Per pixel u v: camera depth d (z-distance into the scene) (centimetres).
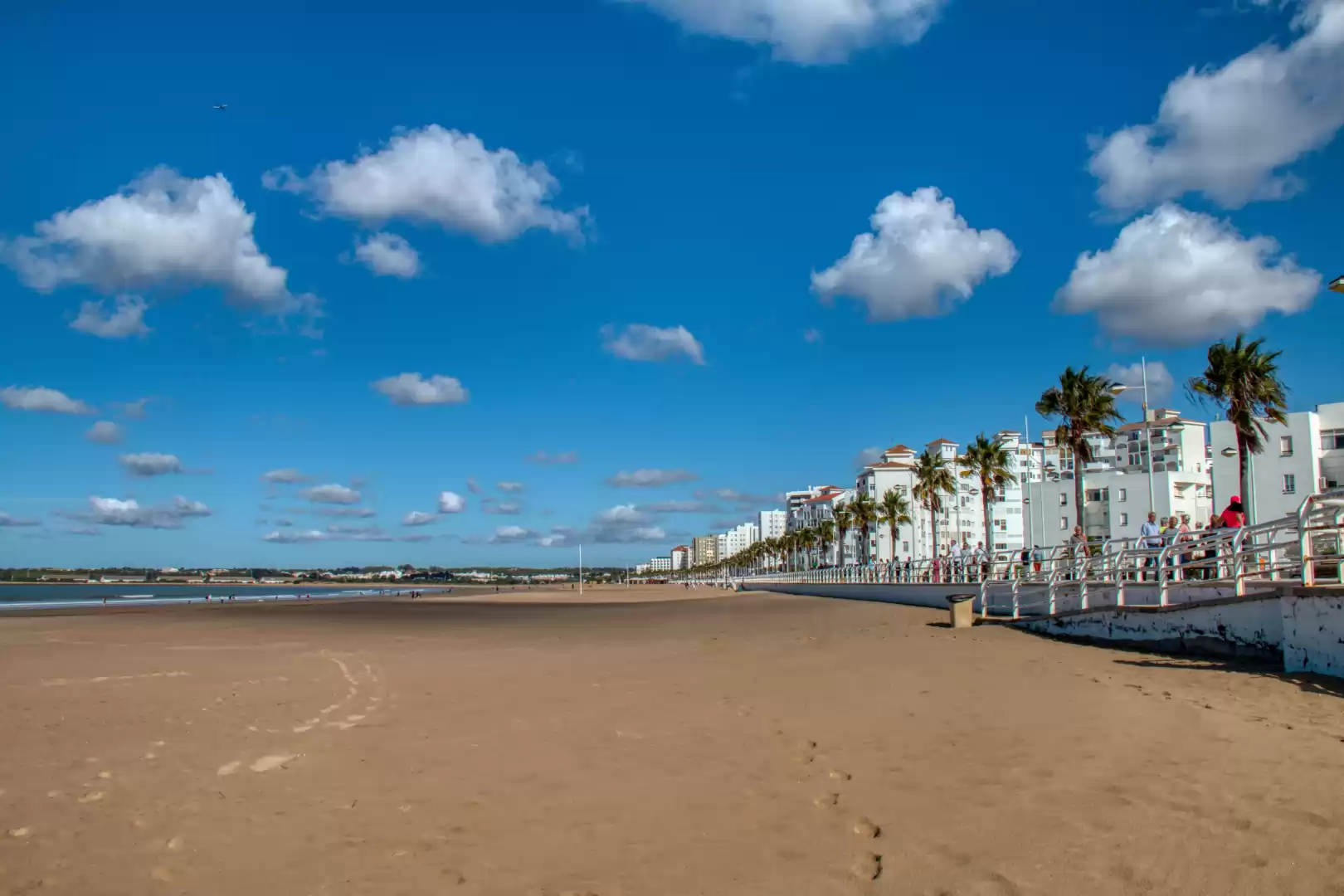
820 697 1262
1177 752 837
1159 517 7831
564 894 574
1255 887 529
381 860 645
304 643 2700
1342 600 1209
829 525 13462
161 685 1605
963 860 597
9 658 2203
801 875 590
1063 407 4478
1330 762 771
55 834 717
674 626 3325
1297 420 6719
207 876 620
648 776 857
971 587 3039
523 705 1296
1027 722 1017
